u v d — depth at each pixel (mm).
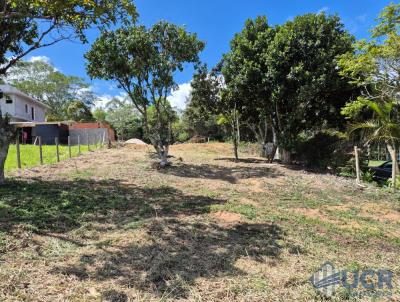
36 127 27453
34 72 43281
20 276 4219
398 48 11711
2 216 6363
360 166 14836
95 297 3887
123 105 48625
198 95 18344
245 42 16328
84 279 4312
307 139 18625
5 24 8664
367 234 7039
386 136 11719
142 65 12961
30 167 11953
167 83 13703
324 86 14812
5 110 26609
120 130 44688
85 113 45625
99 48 12609
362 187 11961
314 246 6105
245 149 26953
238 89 16531
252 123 21781
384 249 6305
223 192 10078
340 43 14977
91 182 10203
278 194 10258
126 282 4281
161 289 4172
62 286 4090
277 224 7246
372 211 9031
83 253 5105
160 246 5543
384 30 11875
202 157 19734
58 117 43406
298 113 16219
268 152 23328
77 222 6477
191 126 40312
